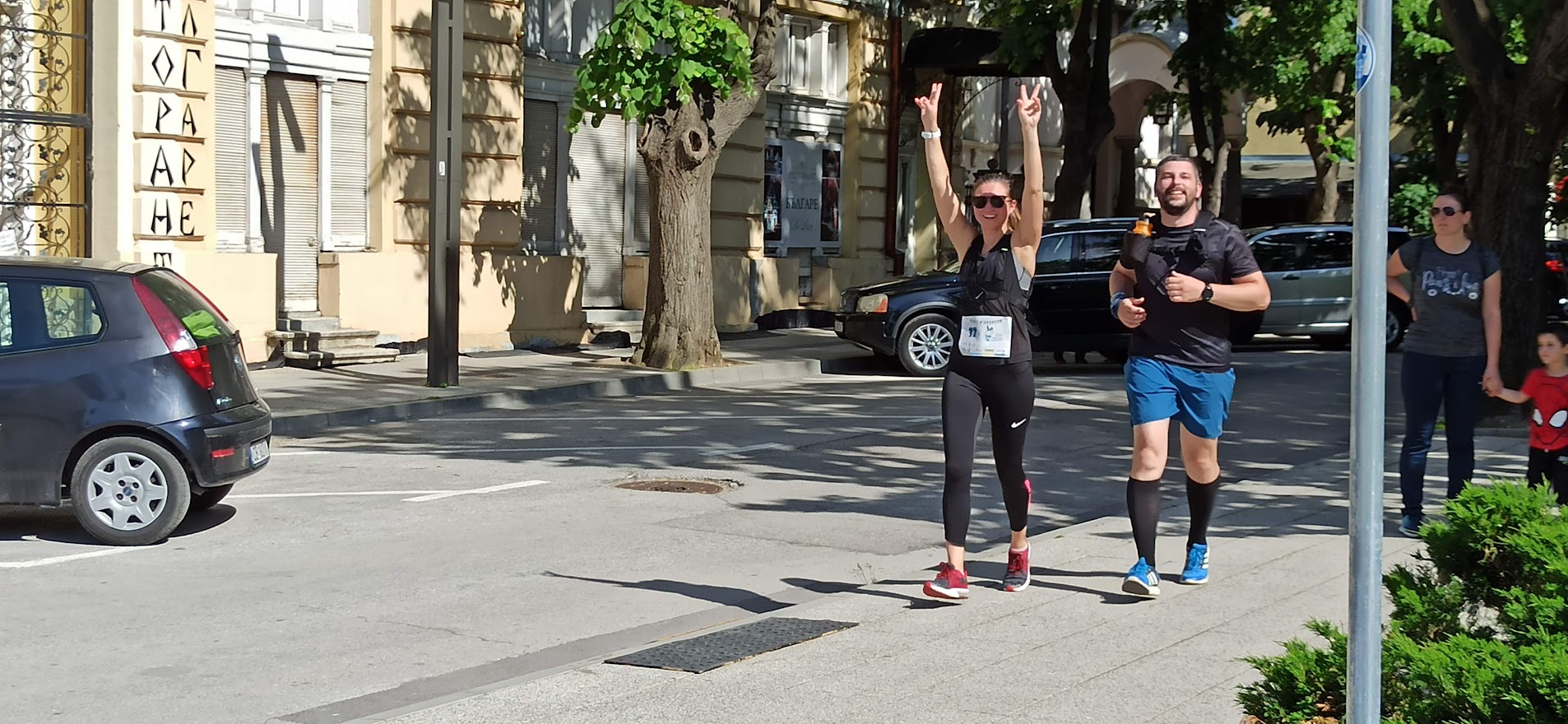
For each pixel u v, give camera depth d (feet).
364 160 63.31
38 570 26.40
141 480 28.37
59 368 28.17
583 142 72.84
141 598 24.41
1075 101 77.30
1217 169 85.30
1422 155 109.60
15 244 50.83
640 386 57.36
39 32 49.67
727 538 29.45
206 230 55.83
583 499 33.30
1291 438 44.16
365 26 62.85
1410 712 12.96
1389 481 33.96
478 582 25.68
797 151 85.71
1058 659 19.27
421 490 34.32
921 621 21.49
